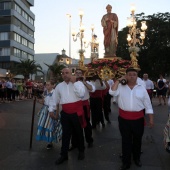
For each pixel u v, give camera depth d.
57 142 6.90
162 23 44.50
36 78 68.38
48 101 6.72
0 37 60.41
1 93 20.08
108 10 16.52
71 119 5.78
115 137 8.29
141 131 5.33
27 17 69.12
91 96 9.64
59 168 5.36
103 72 10.62
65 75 5.77
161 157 6.18
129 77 5.27
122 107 5.32
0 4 59.97
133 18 13.91
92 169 5.32
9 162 5.68
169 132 5.87
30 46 72.00
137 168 5.39
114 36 16.25
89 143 7.09
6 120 11.16
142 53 45.31
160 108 17.20
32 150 6.60
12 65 60.25
